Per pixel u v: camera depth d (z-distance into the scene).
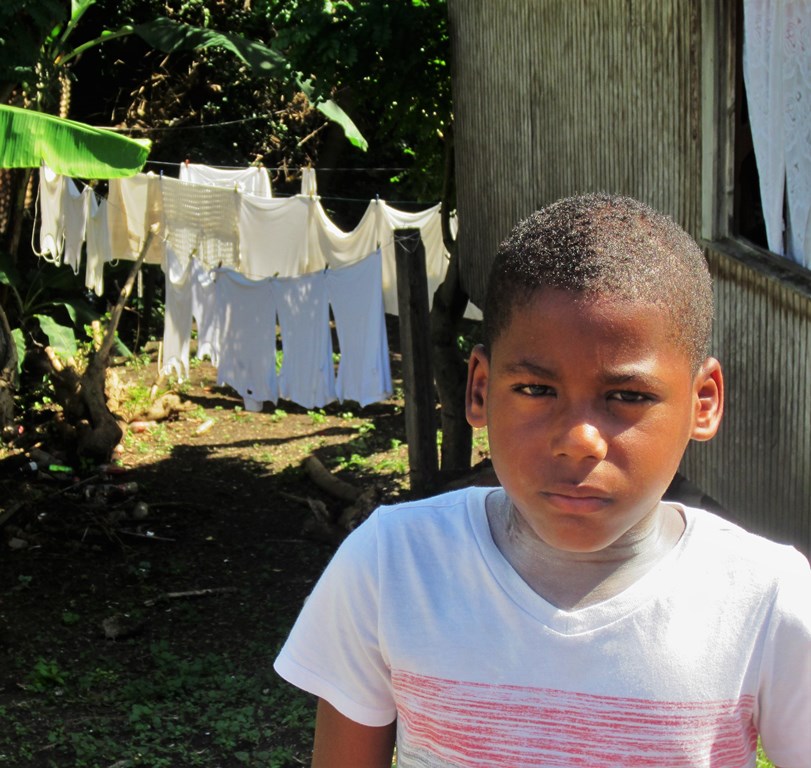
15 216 12.63
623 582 1.36
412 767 1.44
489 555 1.40
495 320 1.30
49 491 8.63
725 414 4.66
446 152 8.05
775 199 4.16
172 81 16.09
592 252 1.24
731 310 4.55
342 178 18.50
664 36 4.77
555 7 5.72
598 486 1.23
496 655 1.36
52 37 11.66
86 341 13.45
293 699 5.49
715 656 1.33
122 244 10.90
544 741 1.34
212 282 8.95
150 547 7.94
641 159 5.07
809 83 3.87
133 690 5.54
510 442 1.28
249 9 15.51
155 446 10.43
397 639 1.41
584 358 1.21
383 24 7.48
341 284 8.21
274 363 8.74
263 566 7.67
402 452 10.30
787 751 1.39
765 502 4.45
